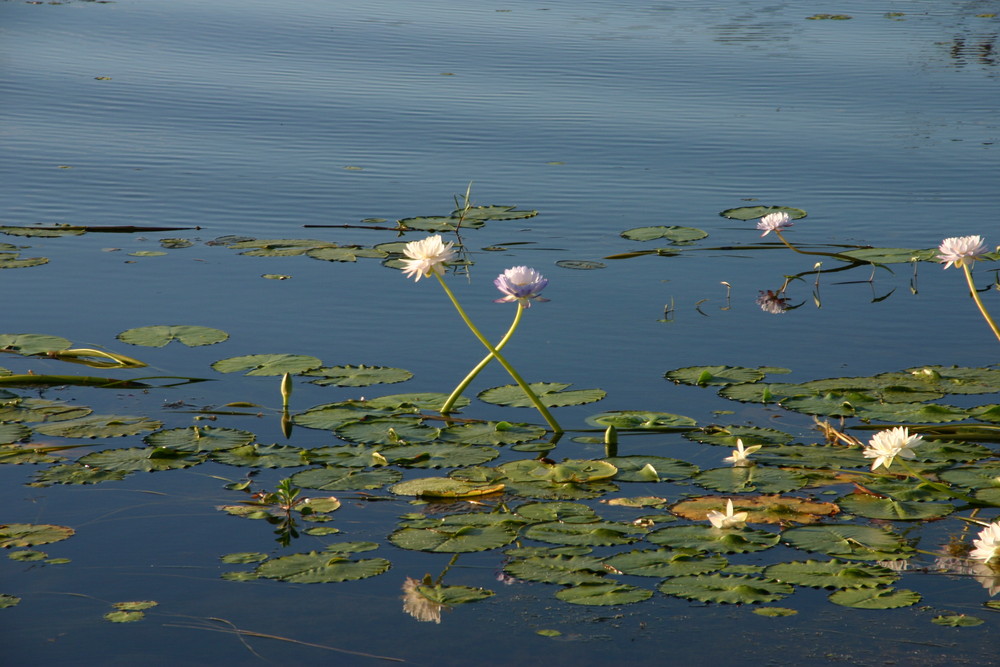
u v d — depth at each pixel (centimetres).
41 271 956
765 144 1588
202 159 1434
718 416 653
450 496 536
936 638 406
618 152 1535
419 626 416
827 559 468
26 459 577
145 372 721
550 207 1248
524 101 1889
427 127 1678
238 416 645
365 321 843
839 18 3088
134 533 495
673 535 489
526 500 535
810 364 750
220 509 521
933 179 1376
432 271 645
